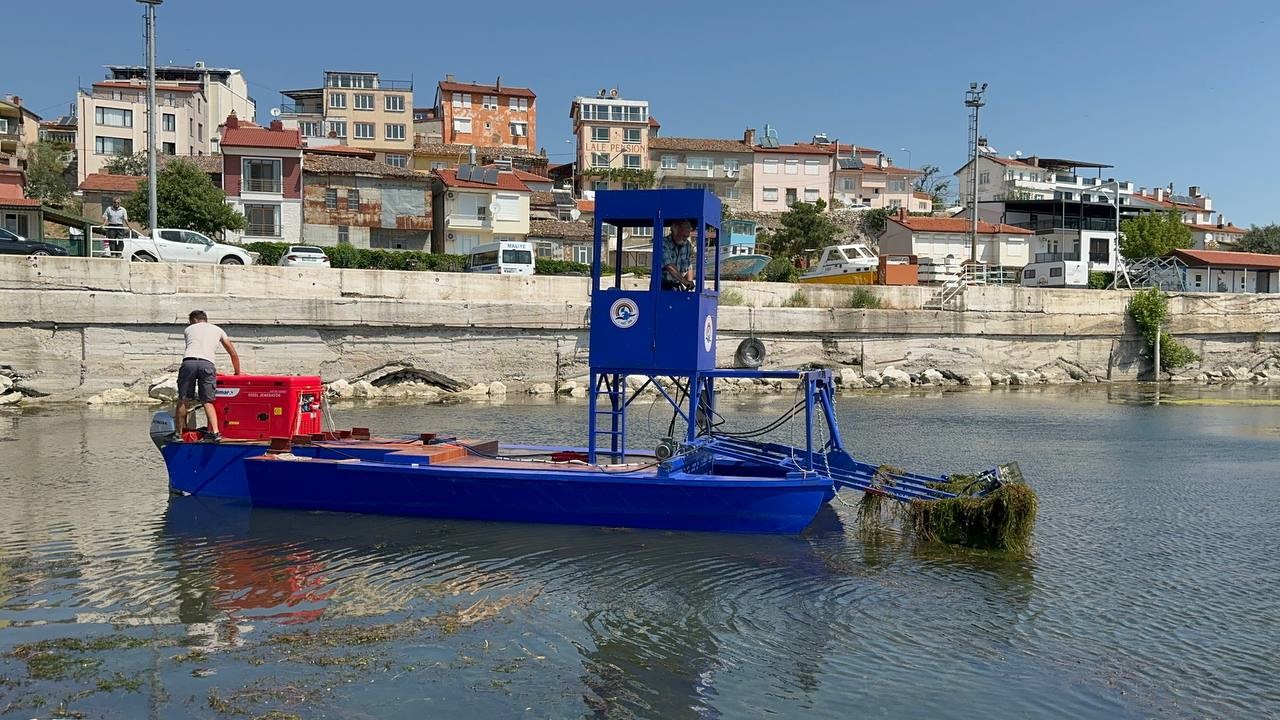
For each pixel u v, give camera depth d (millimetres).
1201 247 89875
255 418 13641
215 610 8914
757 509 11836
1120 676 7738
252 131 50719
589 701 7117
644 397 31891
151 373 28234
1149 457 19891
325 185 51594
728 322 36938
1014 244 63625
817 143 94000
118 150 73312
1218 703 7246
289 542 11312
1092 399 34656
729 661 7949
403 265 40594
